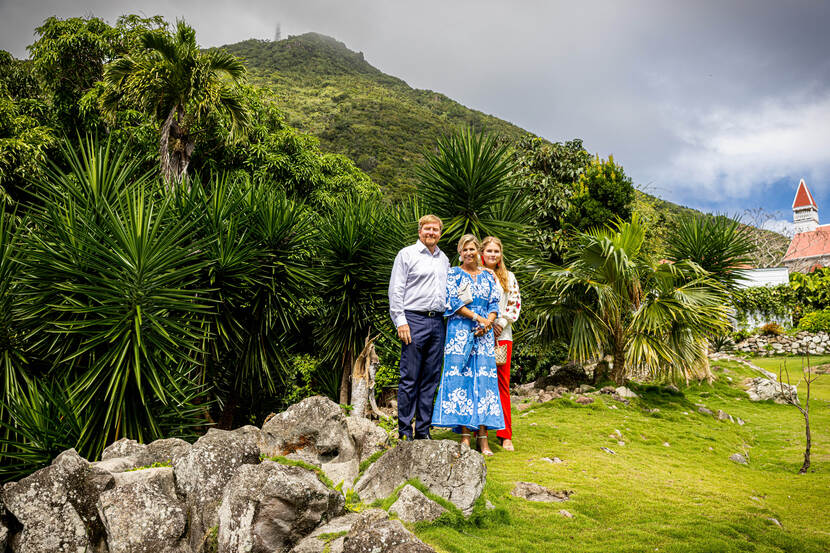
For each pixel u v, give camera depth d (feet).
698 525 11.14
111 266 16.88
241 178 38.81
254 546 8.07
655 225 41.27
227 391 25.72
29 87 43.57
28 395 16.65
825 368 45.19
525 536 9.98
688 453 19.19
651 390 28.40
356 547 7.45
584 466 15.35
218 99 26.68
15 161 32.01
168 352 16.74
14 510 8.09
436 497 10.34
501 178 20.95
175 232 18.30
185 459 9.52
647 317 26.09
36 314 16.69
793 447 21.63
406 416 13.19
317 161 47.42
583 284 26.61
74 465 8.65
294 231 23.62
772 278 81.20
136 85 26.08
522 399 27.84
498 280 16.06
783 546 10.53
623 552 9.43
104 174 19.85
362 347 26.37
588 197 38.19
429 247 13.83
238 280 21.24
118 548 8.34
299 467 9.78
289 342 30.83
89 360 16.79
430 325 13.33
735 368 37.60
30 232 17.88
